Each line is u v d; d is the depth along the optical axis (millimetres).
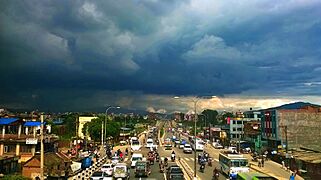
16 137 54844
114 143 101188
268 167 60594
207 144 111500
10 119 57344
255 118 127375
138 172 45406
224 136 124500
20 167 49781
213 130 138750
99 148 83438
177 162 62969
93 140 100000
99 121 100000
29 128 58844
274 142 86062
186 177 45344
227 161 46938
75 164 50375
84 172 41156
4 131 55562
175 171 41000
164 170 51062
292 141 84062
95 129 97812
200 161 58094
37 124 57281
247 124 109875
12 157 48531
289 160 60594
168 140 119125
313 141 84250
